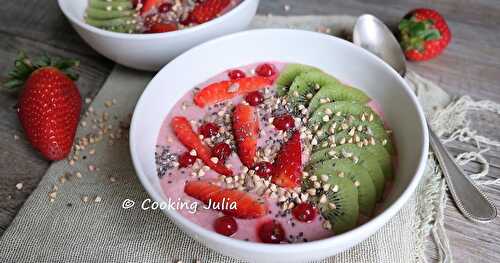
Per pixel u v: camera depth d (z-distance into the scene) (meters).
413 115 0.32
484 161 0.34
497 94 0.38
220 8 0.41
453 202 0.33
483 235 0.31
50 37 0.43
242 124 0.34
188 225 0.27
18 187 0.35
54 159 0.35
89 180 0.34
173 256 0.31
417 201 0.33
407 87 0.33
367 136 0.33
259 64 0.37
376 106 0.35
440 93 0.38
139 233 0.32
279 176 0.31
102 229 0.32
